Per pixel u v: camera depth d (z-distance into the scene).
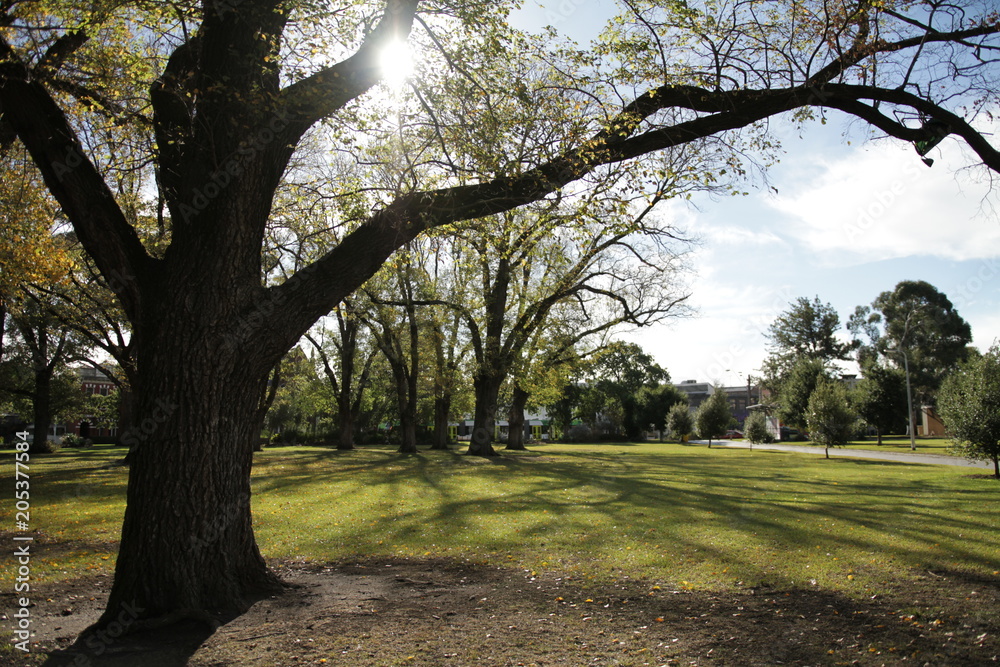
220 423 5.99
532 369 33.44
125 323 22.48
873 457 33.34
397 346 36.47
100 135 9.33
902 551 8.79
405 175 8.35
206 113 6.13
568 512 13.03
